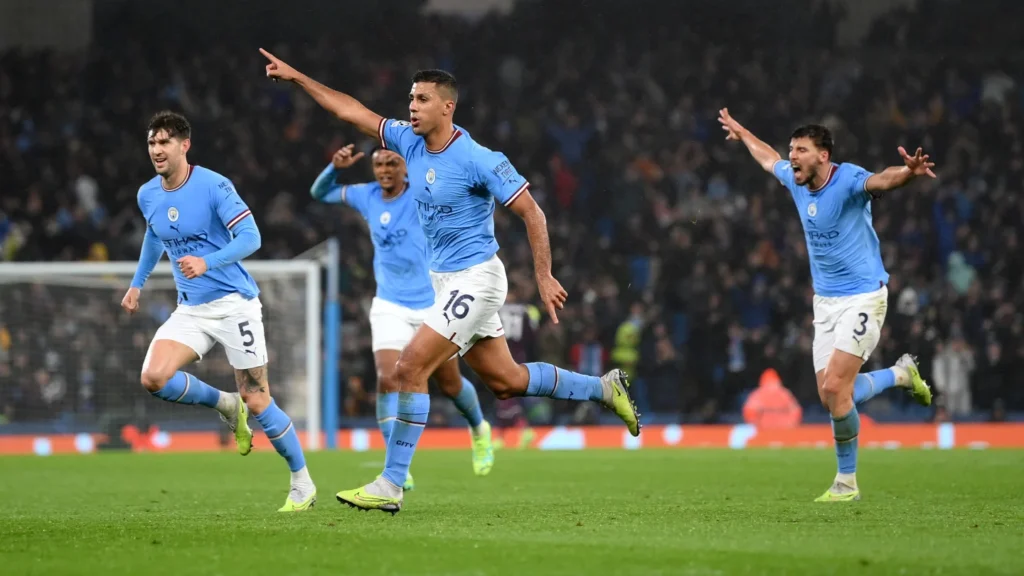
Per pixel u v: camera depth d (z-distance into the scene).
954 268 56.72
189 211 17.25
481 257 16.47
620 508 18.02
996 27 71.06
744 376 50.62
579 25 70.00
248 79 66.06
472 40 69.31
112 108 64.56
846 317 19.73
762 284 54.69
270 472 29.78
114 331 47.00
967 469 28.47
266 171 61.34
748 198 61.72
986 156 64.69
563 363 48.75
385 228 23.20
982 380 50.97
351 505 16.55
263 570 11.19
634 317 50.62
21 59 65.19
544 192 61.97
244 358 17.62
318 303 43.00
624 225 61.19
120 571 11.22
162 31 69.25
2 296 46.75
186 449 44.53
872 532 14.15
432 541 13.26
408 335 23.36
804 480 25.48
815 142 19.44
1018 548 12.55
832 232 19.69
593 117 66.00
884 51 71.25
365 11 70.25
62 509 19.12
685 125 66.06
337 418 47.19
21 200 60.72
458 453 38.75
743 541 13.20
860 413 51.91
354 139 63.34
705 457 35.34
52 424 47.53
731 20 70.44
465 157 16.11
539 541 13.23
